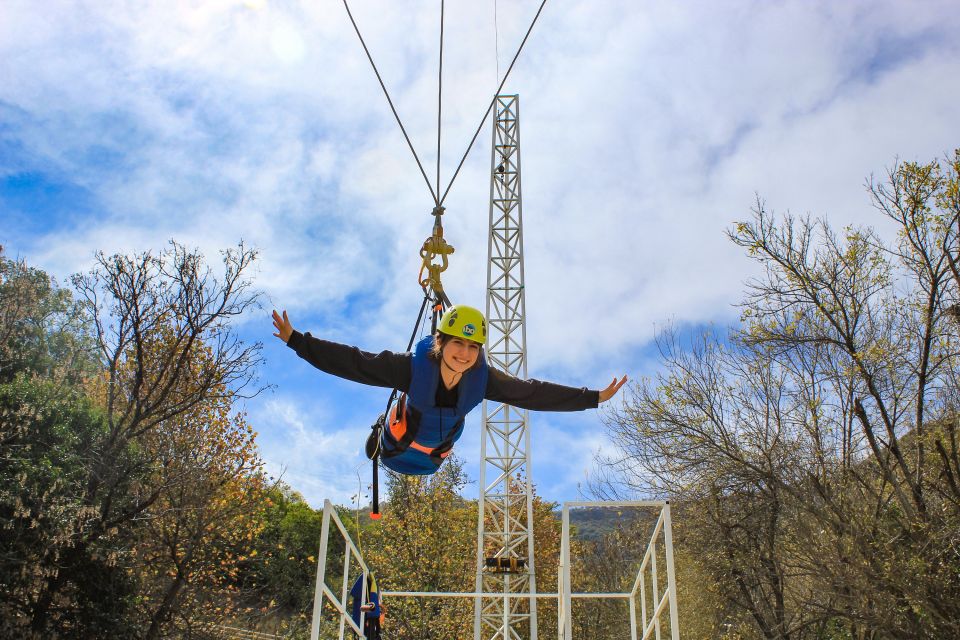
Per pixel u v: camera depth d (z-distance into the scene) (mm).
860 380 18328
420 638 26375
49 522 16547
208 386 22031
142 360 21641
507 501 21344
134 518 19859
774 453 19422
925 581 14656
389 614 27188
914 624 14742
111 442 19781
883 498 17312
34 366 20766
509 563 20172
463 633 26234
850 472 17594
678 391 20781
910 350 17734
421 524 29266
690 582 22750
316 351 4449
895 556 15320
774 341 19188
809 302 18875
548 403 4934
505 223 24172
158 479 21656
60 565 17672
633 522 29078
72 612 18234
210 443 22734
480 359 4680
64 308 23016
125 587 19234
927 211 16656
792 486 18125
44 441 18250
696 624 22609
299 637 26812
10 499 15805
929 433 16531
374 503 5551
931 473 16969
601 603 35219
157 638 20250
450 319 4508
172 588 20859
